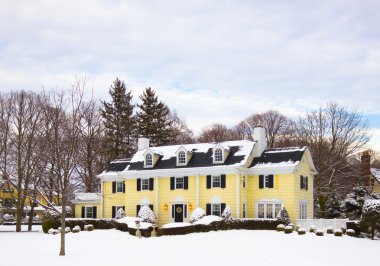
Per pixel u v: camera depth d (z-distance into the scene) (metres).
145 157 55.06
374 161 88.00
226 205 49.06
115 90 81.62
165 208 52.62
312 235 41.25
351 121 64.62
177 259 26.69
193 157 53.06
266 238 38.94
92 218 54.28
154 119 85.31
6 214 87.00
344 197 63.19
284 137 81.56
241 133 90.06
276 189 48.53
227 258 27.39
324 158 62.53
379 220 40.44
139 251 30.77
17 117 51.59
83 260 26.02
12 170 54.94
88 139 67.94
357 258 28.25
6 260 25.91
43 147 40.78
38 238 40.16
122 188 57.56
